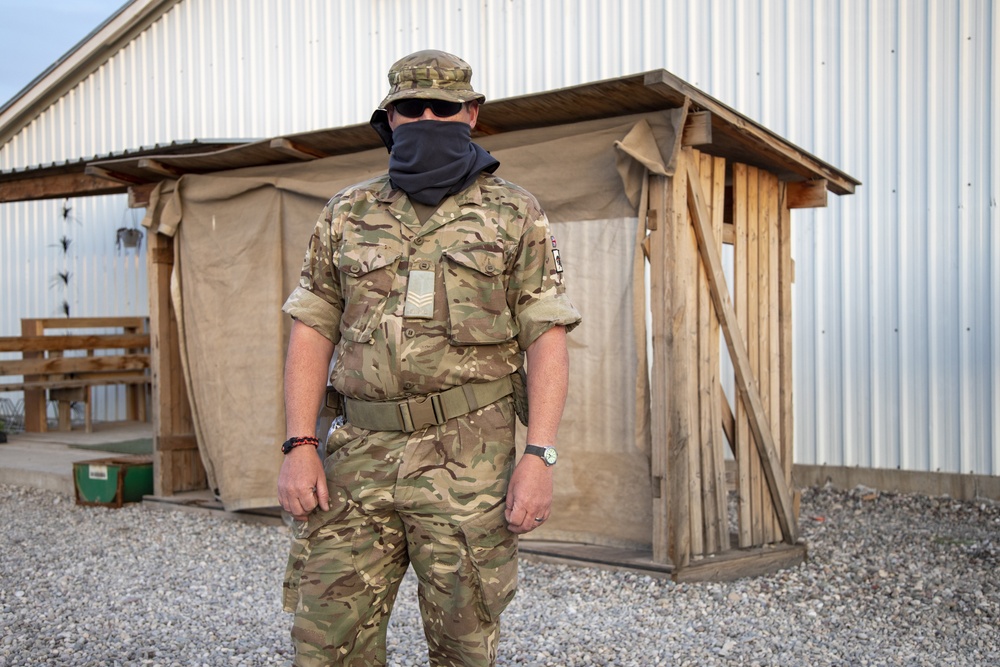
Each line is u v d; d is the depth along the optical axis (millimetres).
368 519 2166
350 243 2223
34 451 8859
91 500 6906
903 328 6984
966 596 4625
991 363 6656
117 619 4137
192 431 6988
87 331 11617
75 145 11492
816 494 7148
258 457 6129
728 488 7488
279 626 4027
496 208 2207
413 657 3582
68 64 11188
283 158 5922
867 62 7039
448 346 2141
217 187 6184
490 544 2125
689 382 4781
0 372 9508
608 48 7961
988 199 6645
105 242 11406
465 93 2188
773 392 5574
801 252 7395
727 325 5008
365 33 9297
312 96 9656
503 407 2219
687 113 4543
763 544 5363
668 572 4602
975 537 5875
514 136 5090
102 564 5199
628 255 4816
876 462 7105
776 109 7367
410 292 2145
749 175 5355
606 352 4914
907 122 6922
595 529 4992
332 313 2303
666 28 7730
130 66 10977
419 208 2207
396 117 2227
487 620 2146
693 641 3812
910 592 4734
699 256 4914
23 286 12203
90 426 10227
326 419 2330
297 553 2207
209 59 10359
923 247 6895
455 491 2119
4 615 4199
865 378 7145
